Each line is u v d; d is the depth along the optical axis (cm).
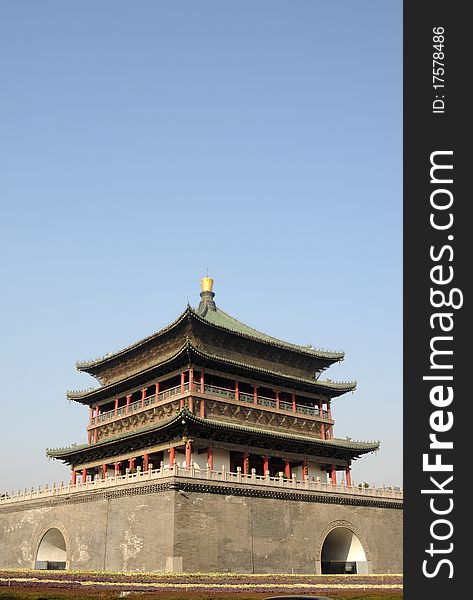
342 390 9344
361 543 7856
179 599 3875
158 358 8669
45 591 4278
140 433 7556
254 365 8831
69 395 9675
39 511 8212
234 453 7844
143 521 6475
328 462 8681
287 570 6925
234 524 6625
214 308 9775
